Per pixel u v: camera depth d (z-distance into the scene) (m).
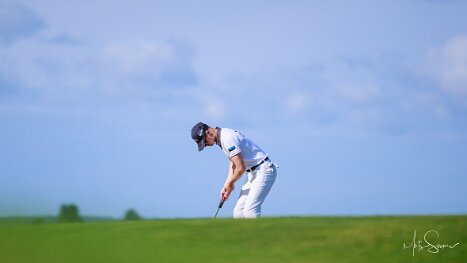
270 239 16.39
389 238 16.30
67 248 15.82
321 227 17.22
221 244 16.20
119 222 18.39
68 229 17.55
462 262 15.12
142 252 15.59
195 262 15.04
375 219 17.81
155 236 16.78
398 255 15.37
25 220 18.27
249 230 17.12
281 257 15.29
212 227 17.47
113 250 15.82
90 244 16.20
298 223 17.66
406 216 18.17
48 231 17.25
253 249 15.72
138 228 17.53
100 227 17.80
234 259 15.23
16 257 15.18
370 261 15.16
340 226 17.25
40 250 15.70
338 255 15.27
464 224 17.06
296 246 16.00
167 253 15.49
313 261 15.12
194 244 16.19
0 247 15.84
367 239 16.31
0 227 17.80
